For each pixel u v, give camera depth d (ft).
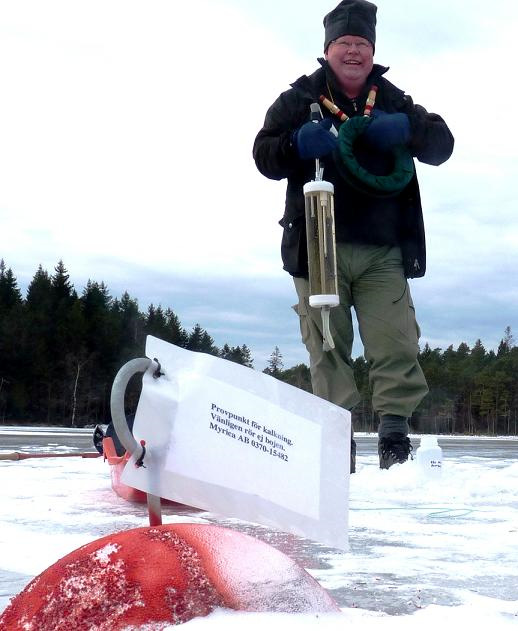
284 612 3.18
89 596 3.05
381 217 12.50
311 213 10.66
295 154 12.11
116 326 157.17
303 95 12.61
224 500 3.37
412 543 6.48
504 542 6.54
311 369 12.81
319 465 3.57
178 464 3.34
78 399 146.30
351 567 5.46
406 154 12.34
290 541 6.45
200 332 190.29
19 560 5.32
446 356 222.48
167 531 3.34
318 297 10.49
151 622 2.94
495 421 190.19
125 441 3.26
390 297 12.60
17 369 142.82
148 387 3.37
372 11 12.81
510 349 224.33
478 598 4.51
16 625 3.10
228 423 3.44
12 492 9.34
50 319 150.82
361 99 12.85
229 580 3.17
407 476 10.67
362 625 3.22
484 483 10.55
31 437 32.86
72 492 9.36
